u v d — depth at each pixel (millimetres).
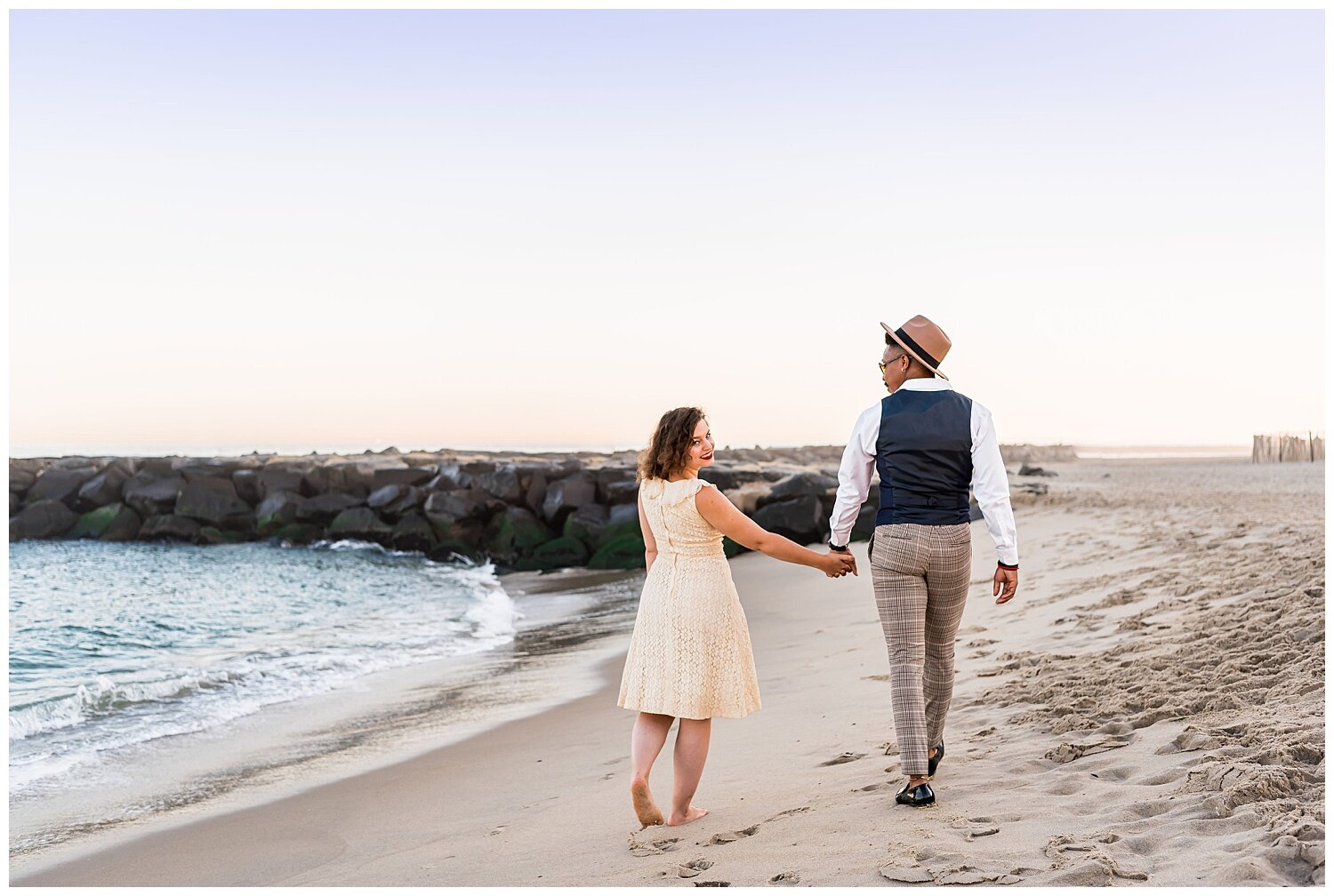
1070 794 3361
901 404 3629
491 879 3283
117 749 6387
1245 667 4613
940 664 3750
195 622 13516
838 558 3744
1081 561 10453
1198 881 2488
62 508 28141
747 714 3658
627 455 40281
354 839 4230
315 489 27547
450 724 6770
